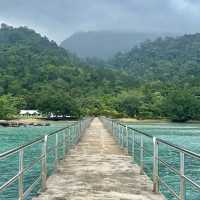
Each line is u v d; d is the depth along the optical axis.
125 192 9.60
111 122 33.25
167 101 135.25
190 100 134.00
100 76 192.50
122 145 20.38
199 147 39.38
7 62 184.00
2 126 99.88
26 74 169.75
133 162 15.07
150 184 10.68
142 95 145.50
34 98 138.62
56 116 130.38
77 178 11.49
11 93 149.62
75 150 19.45
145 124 116.56
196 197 14.83
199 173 19.91
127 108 136.62
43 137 9.61
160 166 23.17
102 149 20.02
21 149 6.97
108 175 12.07
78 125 26.64
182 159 6.94
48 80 168.38
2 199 13.71
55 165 12.59
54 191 9.63
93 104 134.50
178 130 80.81
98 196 9.11
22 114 134.12
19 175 6.91
